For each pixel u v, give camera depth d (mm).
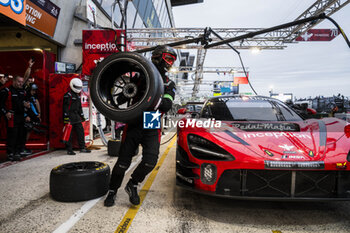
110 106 1693
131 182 1943
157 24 18312
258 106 2855
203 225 1653
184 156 1985
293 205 2018
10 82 4465
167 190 2383
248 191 1729
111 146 3951
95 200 2094
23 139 3984
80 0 6562
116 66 1826
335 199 1595
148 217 1768
